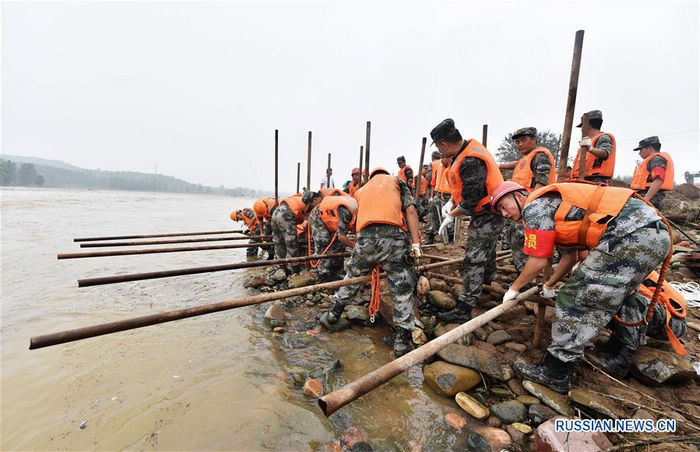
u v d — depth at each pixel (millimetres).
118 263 6539
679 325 2416
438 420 2070
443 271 4430
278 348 3068
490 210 2924
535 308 3252
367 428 2018
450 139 2912
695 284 3543
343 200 4027
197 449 1874
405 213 3029
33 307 4023
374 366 2754
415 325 3227
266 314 3617
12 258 6566
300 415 2148
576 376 2273
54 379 2549
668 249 1856
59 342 1637
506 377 2357
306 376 2557
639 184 4961
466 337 2816
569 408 1972
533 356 2580
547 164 3529
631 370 2256
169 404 2262
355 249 3107
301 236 6164
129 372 2652
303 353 2932
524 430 1896
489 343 2838
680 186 12312
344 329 3463
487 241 2998
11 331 3369
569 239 2029
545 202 2096
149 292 4715
